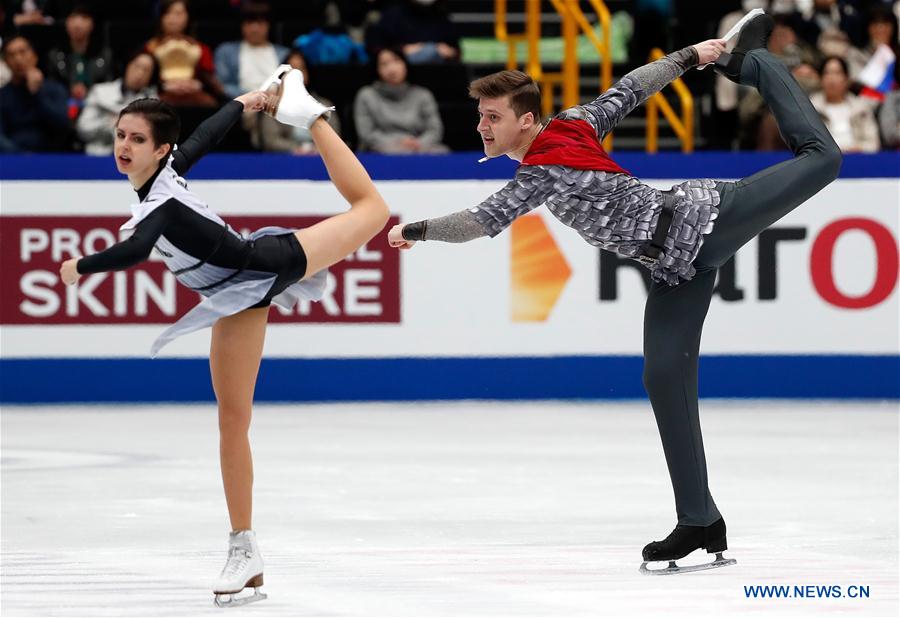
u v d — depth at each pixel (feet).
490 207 46.26
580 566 49.93
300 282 46.93
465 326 98.89
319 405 97.09
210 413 93.09
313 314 98.32
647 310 49.03
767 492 64.95
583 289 98.89
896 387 99.66
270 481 68.23
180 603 44.52
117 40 119.34
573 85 119.96
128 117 42.88
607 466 72.49
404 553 52.24
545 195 46.37
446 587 46.62
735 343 99.40
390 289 98.53
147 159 43.16
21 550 52.90
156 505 62.23
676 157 99.66
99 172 97.25
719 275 99.25
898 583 46.93
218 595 44.06
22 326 97.25
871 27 122.52
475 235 46.26
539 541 54.39
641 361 99.14
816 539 54.54
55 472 70.74
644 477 69.21
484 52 137.59
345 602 44.50
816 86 113.50
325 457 75.46
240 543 44.83
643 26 130.72
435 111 110.52
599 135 48.73
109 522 58.39
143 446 79.15
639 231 46.73
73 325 97.45
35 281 97.25
